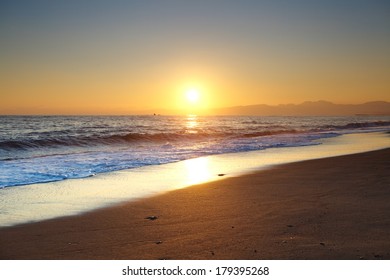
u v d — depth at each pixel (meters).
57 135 30.98
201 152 20.14
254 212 7.41
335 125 67.06
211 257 5.12
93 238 5.98
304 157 17.38
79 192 9.73
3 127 47.12
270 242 5.61
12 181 11.21
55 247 5.59
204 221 6.86
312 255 5.07
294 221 6.68
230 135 34.34
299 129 50.53
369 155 17.25
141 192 9.70
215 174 12.67
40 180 11.46
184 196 9.12
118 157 17.53
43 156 17.47
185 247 5.50
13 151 19.08
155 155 18.58
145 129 45.03
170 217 7.18
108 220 7.03
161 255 5.23
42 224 6.79
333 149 21.48
